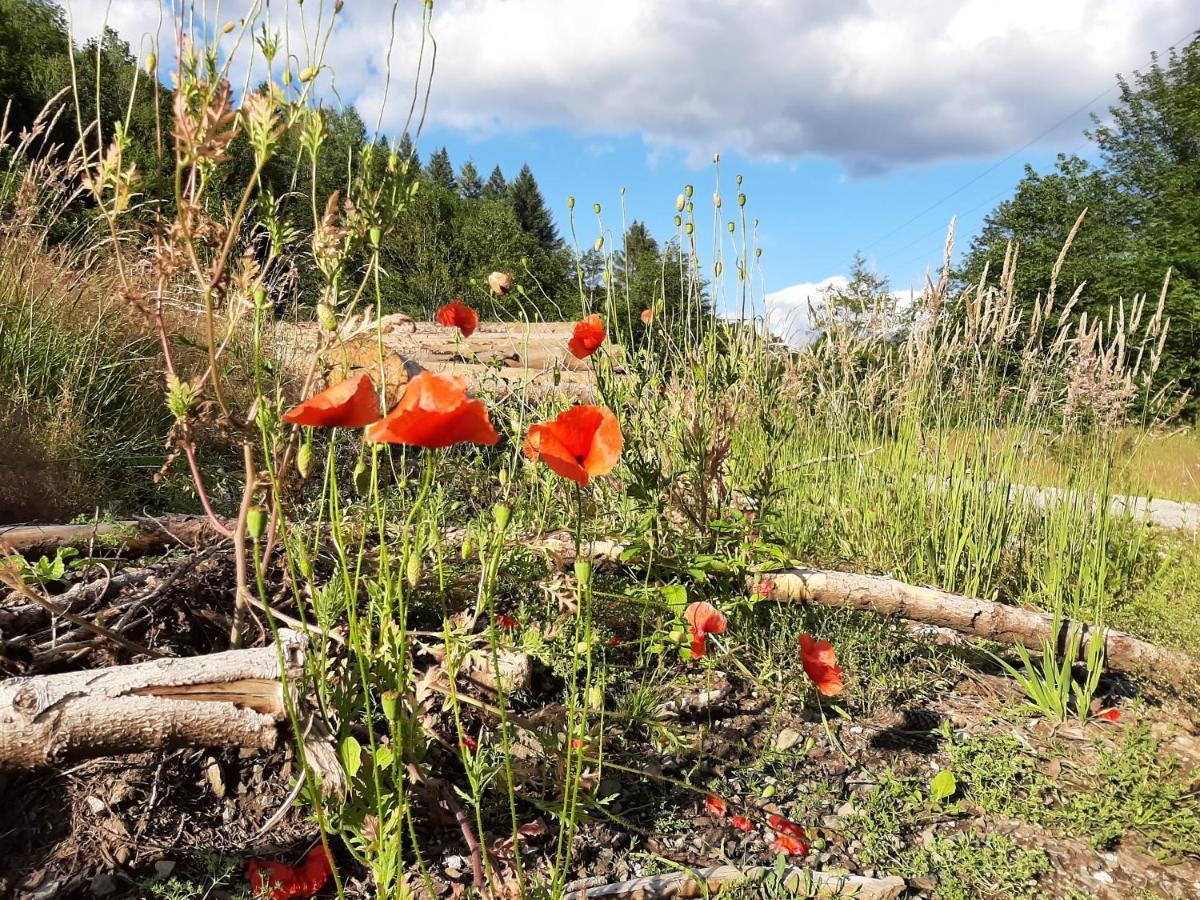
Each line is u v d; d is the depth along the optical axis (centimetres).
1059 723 274
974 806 224
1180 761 254
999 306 409
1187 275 1942
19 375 384
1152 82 2377
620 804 206
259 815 179
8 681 151
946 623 299
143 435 404
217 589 224
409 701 154
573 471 124
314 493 300
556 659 249
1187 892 195
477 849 159
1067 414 409
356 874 168
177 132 146
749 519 297
